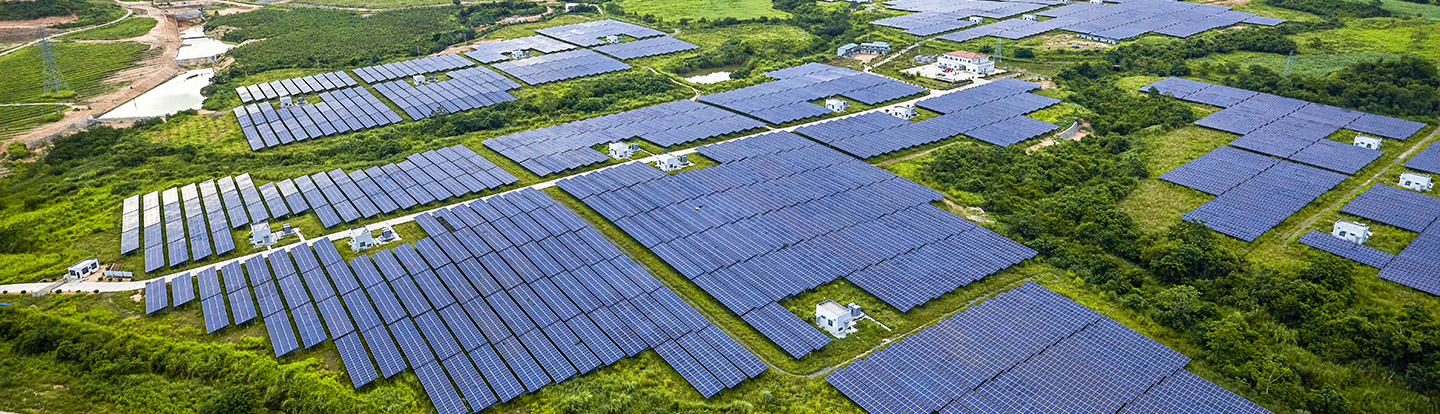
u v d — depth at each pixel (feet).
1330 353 281.74
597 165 474.90
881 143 493.36
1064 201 401.90
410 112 634.43
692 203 408.26
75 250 387.14
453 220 401.29
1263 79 615.98
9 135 623.77
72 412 269.44
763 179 435.12
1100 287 324.39
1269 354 278.46
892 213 388.78
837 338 295.48
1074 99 588.09
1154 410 248.32
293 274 350.23
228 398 264.52
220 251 373.40
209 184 465.88
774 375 275.80
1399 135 492.95
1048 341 282.56
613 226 392.27
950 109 565.94
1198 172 439.63
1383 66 614.75
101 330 309.42
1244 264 342.44
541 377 275.39
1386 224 373.61
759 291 324.39
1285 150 468.75
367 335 303.89
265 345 301.22
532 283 337.11
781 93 625.41
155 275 359.05
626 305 316.19
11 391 279.28
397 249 371.15
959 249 351.46
